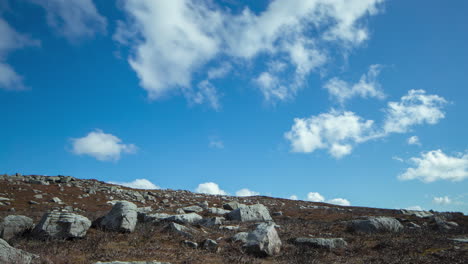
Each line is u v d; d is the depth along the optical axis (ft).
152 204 158.92
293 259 53.31
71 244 53.62
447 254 55.26
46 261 41.06
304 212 141.79
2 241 38.22
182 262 46.85
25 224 58.65
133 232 65.67
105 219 66.59
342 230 85.87
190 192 236.22
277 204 201.05
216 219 84.74
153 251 52.26
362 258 55.98
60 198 143.95
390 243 65.00
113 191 178.19
